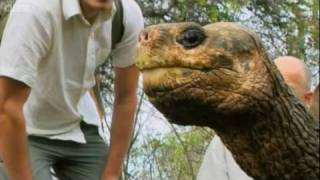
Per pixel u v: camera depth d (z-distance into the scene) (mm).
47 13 2920
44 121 3166
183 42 1525
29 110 3148
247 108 1520
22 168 3014
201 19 6445
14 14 2938
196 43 1528
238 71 1525
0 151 3047
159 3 6484
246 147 1572
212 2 6305
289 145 1551
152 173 6527
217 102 1519
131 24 3166
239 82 1521
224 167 3111
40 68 3033
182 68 1516
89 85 3174
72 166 3289
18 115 2947
